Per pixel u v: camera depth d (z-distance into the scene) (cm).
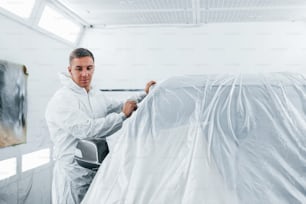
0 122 263
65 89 237
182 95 135
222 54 425
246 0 335
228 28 421
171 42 433
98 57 448
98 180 127
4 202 275
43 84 347
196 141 123
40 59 341
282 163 117
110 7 360
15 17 288
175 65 434
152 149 127
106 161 132
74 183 233
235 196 110
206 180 114
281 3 344
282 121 126
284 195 112
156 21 418
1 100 265
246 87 135
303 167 117
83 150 202
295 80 137
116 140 136
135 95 221
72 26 410
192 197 111
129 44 441
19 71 293
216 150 121
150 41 437
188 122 130
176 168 121
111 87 448
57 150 236
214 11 373
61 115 221
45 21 347
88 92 253
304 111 129
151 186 119
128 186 121
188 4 349
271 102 130
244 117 128
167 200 113
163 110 133
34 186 326
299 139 122
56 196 241
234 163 118
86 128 205
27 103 309
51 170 364
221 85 137
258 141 123
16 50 296
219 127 127
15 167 291
